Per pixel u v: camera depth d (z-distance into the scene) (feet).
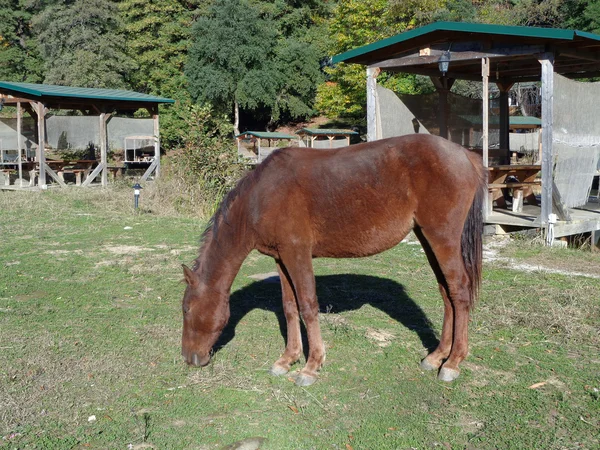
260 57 138.21
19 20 137.69
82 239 33.27
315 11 157.17
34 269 25.84
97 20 114.73
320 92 114.21
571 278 23.59
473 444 11.40
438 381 14.28
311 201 13.92
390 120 39.34
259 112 159.02
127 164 74.08
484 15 97.14
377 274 25.27
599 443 11.30
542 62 31.27
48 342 16.76
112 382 14.26
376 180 13.70
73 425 12.09
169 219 40.98
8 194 53.78
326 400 13.37
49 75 111.34
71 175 70.74
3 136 64.49
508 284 22.93
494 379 14.35
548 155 31.30
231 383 14.24
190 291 14.35
